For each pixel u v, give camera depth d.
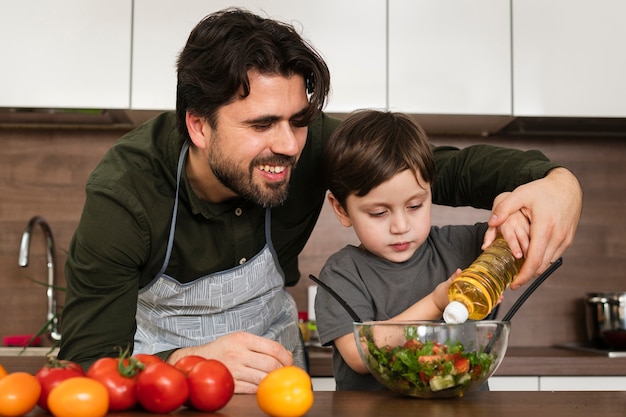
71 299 1.33
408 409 0.91
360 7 2.34
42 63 2.28
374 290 1.33
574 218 1.13
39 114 2.42
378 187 1.24
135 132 1.48
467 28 2.35
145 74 2.29
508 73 2.36
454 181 1.42
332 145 1.33
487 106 2.35
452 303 0.99
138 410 0.93
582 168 2.71
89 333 1.31
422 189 1.26
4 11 2.28
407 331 0.96
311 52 1.16
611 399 1.00
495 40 2.36
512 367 2.15
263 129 1.16
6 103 2.27
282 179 1.19
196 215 1.39
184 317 1.50
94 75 2.29
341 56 2.33
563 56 2.37
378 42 2.34
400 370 0.97
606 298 2.36
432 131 2.67
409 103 2.34
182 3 2.30
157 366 0.90
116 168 1.36
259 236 1.47
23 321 2.57
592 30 2.38
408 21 2.34
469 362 0.96
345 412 0.89
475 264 1.07
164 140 1.40
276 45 1.12
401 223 1.26
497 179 1.32
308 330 2.39
